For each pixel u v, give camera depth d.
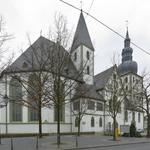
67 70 30.17
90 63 58.97
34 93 39.22
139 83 54.84
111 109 42.12
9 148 23.84
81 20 62.34
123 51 83.62
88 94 53.03
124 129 49.62
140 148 25.19
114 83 48.81
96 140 35.62
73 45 32.88
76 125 54.31
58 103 27.52
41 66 33.09
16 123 49.25
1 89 40.88
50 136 43.16
